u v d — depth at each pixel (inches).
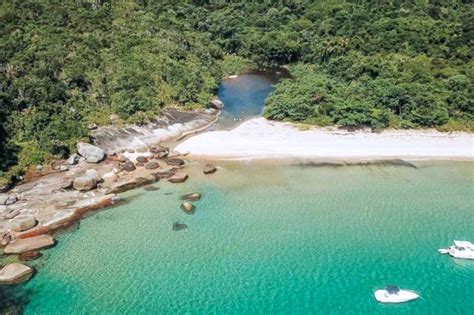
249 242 2038.6
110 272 1859.0
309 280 1839.3
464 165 2682.1
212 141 2896.2
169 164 2647.6
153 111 3117.6
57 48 3408.0
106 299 1736.0
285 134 2972.4
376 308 1720.0
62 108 2913.4
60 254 1947.6
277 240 2054.6
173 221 2171.5
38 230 2070.6
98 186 2401.6
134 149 2787.9
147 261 1919.3
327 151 2800.2
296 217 2214.6
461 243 1975.9
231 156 2751.0
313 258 1952.5
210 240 2047.2
